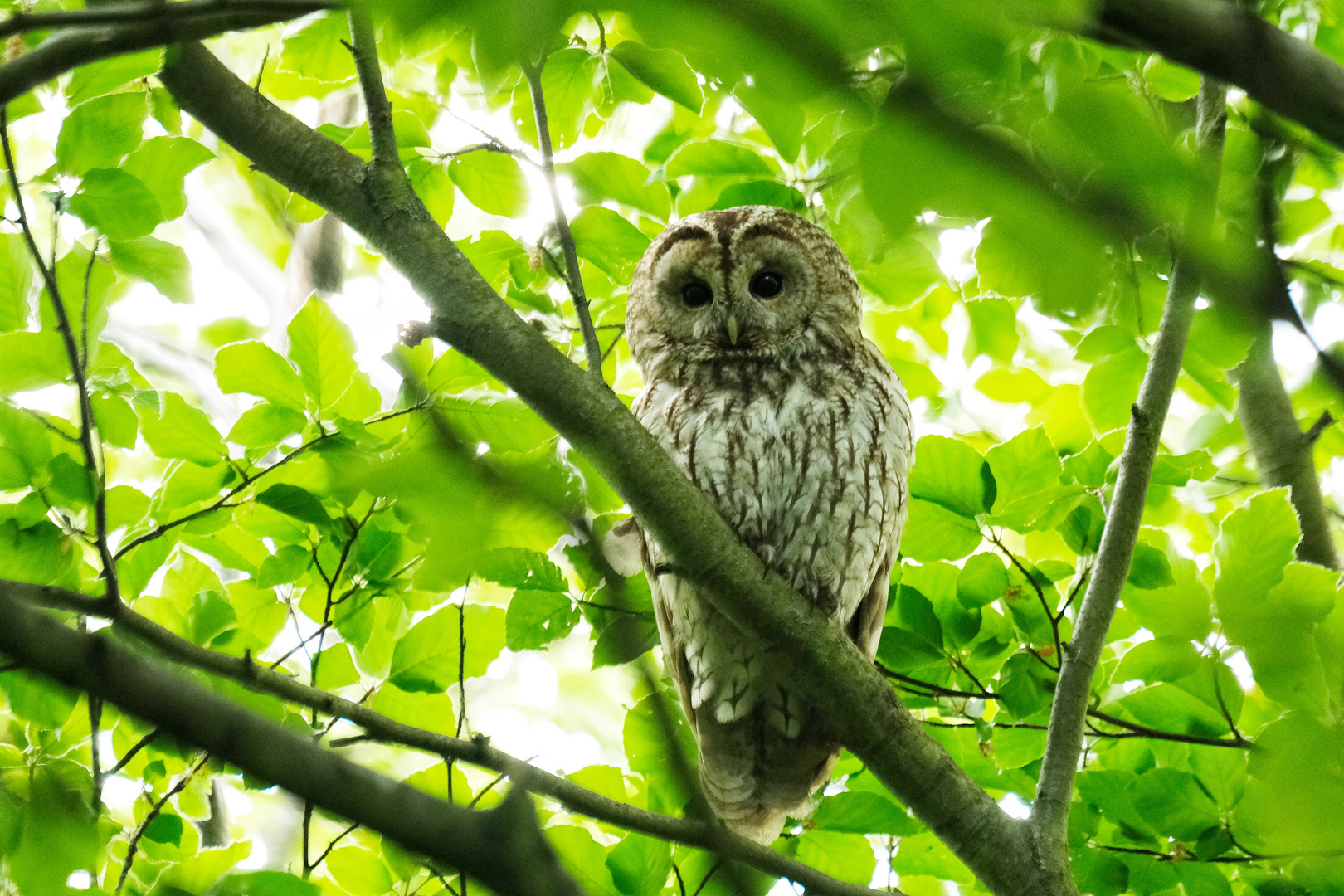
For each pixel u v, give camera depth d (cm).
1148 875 895
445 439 273
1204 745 884
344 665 902
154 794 905
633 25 201
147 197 764
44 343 775
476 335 721
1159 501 1006
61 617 795
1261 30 332
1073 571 974
